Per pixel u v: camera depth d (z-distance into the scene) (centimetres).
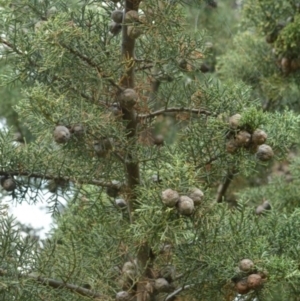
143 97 230
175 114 240
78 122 211
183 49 226
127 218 244
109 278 232
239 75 398
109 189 242
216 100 230
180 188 196
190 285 228
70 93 221
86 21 225
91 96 224
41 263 222
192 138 229
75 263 223
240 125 218
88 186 263
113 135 219
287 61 367
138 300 228
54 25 206
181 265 222
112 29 226
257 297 221
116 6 223
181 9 221
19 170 231
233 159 226
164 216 194
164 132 447
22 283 211
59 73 216
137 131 233
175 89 238
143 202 205
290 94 395
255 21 378
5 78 228
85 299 225
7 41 222
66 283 225
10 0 224
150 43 224
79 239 246
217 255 218
